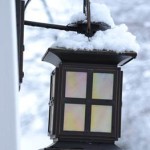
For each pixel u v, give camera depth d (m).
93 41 1.93
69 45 1.93
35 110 5.76
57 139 1.94
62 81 1.95
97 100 1.95
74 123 1.94
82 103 1.94
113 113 1.95
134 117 5.55
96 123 1.94
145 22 5.67
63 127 1.93
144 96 5.61
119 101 1.95
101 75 1.96
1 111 1.34
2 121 1.34
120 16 5.64
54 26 2.05
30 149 5.53
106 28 1.99
